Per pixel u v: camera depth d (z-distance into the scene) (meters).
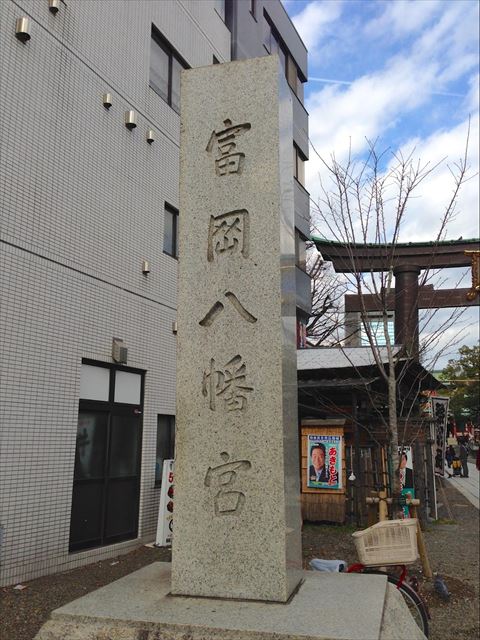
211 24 13.42
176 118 11.64
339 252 12.62
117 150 9.63
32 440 7.34
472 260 14.23
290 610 3.50
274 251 4.25
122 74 9.91
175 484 4.09
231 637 3.19
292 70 18.70
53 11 8.26
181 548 3.97
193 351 4.28
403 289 13.27
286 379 4.19
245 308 4.23
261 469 3.94
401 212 8.61
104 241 9.12
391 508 7.88
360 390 11.29
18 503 7.06
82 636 3.39
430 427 13.16
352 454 11.52
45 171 7.93
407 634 3.64
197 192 4.54
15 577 6.94
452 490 19.17
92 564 8.16
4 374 7.02
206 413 4.15
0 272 7.07
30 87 7.77
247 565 3.82
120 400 9.39
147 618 3.40
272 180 4.37
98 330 8.82
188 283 4.41
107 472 8.88
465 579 7.64
